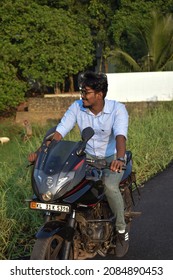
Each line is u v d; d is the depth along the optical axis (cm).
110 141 539
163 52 2645
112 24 2852
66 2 2873
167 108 1812
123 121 520
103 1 2947
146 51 2697
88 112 529
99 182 491
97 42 3025
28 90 2847
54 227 469
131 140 1088
